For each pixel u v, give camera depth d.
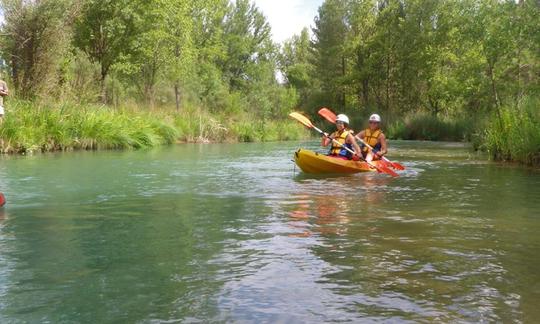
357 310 2.63
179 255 3.64
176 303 2.72
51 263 3.44
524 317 2.53
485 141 15.71
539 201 6.09
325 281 3.07
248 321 2.49
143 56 24.36
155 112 21.83
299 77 56.50
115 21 22.39
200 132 22.53
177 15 25.38
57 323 2.47
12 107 14.37
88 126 15.63
